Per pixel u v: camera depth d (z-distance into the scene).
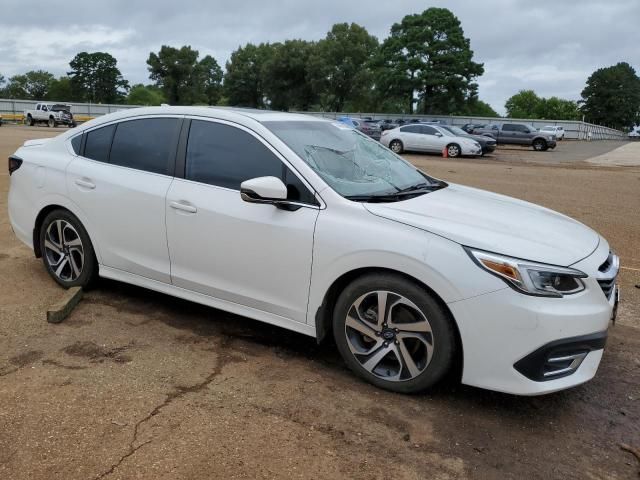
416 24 68.62
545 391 2.87
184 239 3.82
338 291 3.42
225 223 3.61
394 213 3.20
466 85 68.44
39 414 2.89
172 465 2.53
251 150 3.66
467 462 2.67
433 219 3.15
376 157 4.20
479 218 3.29
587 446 2.85
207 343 3.85
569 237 3.29
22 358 3.50
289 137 3.70
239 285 3.67
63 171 4.48
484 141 26.31
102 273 4.40
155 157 4.05
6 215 7.51
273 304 3.55
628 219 9.14
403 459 2.66
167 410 2.97
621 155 29.20
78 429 2.77
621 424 3.07
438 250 2.97
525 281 2.83
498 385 2.93
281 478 2.48
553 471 2.64
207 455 2.61
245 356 3.68
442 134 25.23
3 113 53.16
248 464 2.56
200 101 84.94
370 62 72.19
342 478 2.50
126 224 4.12
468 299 2.89
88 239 4.44
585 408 3.22
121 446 2.65
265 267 3.51
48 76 118.75
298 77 76.19
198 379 3.33
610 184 14.20
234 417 2.94
